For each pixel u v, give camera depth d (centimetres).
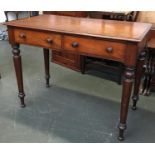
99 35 141
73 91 237
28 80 258
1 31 420
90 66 285
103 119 192
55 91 236
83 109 206
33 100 219
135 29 157
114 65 279
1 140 168
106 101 219
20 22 179
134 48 134
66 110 204
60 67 296
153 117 196
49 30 157
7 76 266
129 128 182
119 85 249
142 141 169
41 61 311
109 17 264
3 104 212
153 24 236
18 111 202
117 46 139
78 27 162
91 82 256
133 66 141
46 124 186
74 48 155
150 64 222
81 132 177
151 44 207
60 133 176
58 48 163
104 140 169
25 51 349
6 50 353
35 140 169
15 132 176
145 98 223
